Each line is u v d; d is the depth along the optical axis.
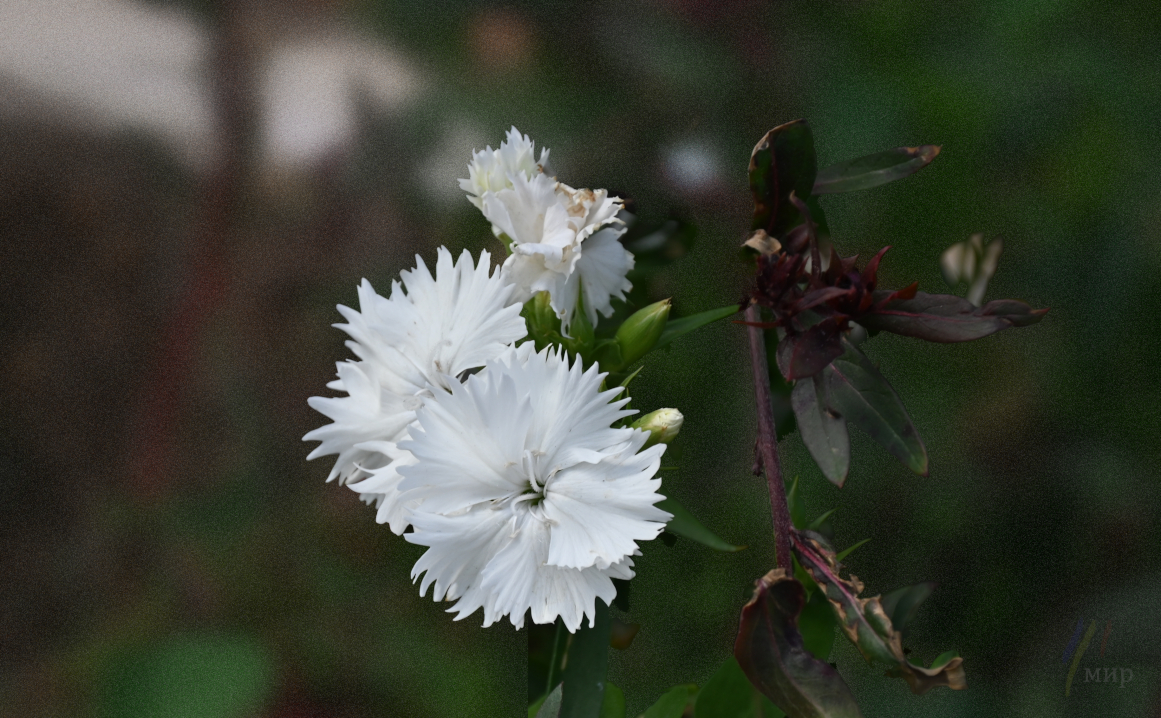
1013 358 0.42
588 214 0.34
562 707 0.33
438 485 0.32
